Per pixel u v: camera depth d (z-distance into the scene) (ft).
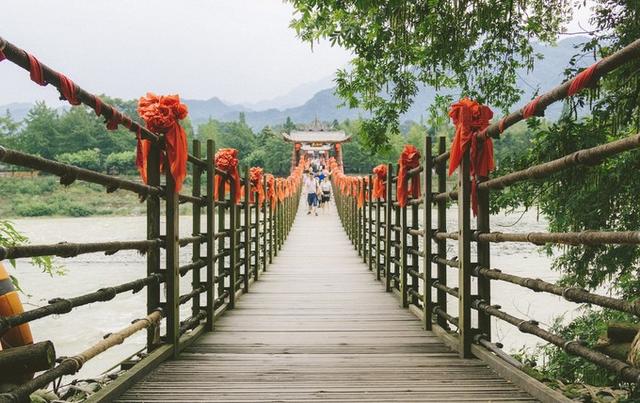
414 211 19.34
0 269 10.37
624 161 16.52
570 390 11.01
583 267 19.44
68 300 7.80
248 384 10.44
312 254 38.06
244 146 284.00
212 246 16.26
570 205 17.89
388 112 27.07
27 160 6.66
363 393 9.88
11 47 6.34
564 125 16.24
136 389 10.05
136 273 49.57
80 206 138.10
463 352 12.55
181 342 13.19
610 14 17.03
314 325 16.84
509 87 25.07
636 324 9.16
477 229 12.26
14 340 10.14
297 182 76.84
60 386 12.00
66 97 7.69
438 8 21.04
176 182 12.28
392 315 18.51
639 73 14.20
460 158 12.39
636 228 17.46
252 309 19.65
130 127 10.02
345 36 23.62
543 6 23.08
